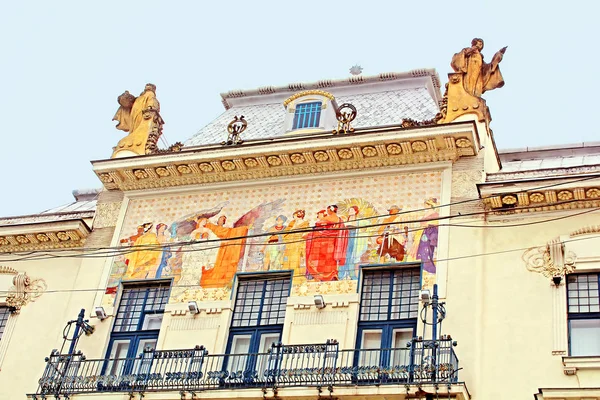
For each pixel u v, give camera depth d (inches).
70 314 812.6
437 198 775.7
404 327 717.3
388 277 749.3
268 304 764.6
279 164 832.3
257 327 753.0
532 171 786.8
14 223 906.7
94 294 815.7
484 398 663.8
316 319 734.5
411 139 793.6
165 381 712.4
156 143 904.3
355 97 1006.4
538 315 692.7
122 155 896.9
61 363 751.1
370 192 798.5
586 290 699.4
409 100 972.6
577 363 657.0
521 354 677.3
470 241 741.9
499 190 748.0
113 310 798.5
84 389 727.1
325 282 753.0
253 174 842.8
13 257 880.3
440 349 668.1
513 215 751.7
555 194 738.8
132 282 812.6
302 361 692.1
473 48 852.0
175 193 862.5
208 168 850.1
